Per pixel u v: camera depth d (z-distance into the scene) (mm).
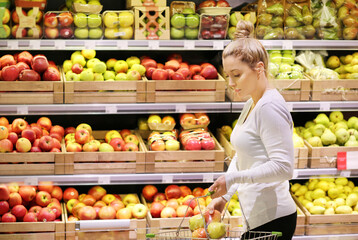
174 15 3285
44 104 3092
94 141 3240
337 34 3434
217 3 3348
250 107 2242
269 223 2203
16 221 3072
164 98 3230
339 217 3326
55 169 3088
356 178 3969
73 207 3215
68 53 3600
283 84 3312
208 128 3859
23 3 3082
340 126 3557
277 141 2027
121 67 3357
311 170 3320
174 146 3238
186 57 3770
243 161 2197
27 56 3281
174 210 3205
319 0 3463
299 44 3303
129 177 3160
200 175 3229
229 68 2090
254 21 3389
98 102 3170
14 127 3141
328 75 3412
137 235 3139
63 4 3408
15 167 3037
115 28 3221
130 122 3748
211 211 2170
